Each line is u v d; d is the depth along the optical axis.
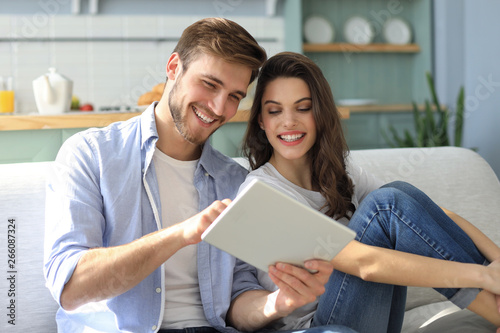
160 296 1.20
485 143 4.56
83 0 4.57
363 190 1.53
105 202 1.21
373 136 4.88
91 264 1.06
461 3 4.86
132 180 1.24
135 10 4.70
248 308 1.24
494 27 4.41
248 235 0.94
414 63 5.29
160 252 1.05
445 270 1.15
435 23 5.09
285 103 1.35
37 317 1.29
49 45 4.55
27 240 1.31
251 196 0.86
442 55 4.98
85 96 4.64
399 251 1.17
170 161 1.32
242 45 1.23
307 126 1.36
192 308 1.27
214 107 1.24
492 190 1.73
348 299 1.20
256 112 1.44
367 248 1.17
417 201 1.27
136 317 1.18
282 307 1.13
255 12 4.95
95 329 1.20
